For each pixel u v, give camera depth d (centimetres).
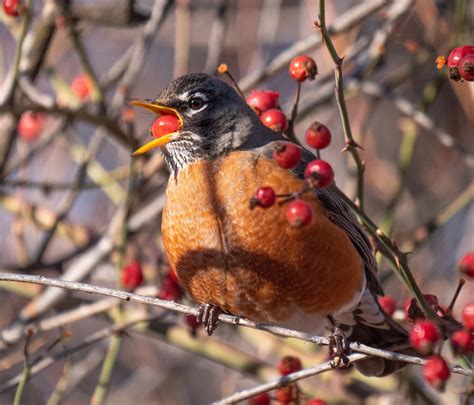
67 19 1103
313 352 1123
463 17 1048
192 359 1398
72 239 1255
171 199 839
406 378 983
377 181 1412
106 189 1195
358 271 833
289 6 1570
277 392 872
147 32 1141
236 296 823
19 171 1335
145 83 1606
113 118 1098
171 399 1359
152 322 1073
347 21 1126
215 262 815
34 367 959
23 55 1158
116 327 941
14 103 1028
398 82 1217
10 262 1364
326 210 820
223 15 1198
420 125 1161
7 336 1073
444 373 675
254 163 816
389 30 1127
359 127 1234
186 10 1209
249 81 1148
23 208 1238
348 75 1192
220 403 791
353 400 1100
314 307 825
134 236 1171
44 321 998
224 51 1537
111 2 1415
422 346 681
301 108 1190
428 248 1301
